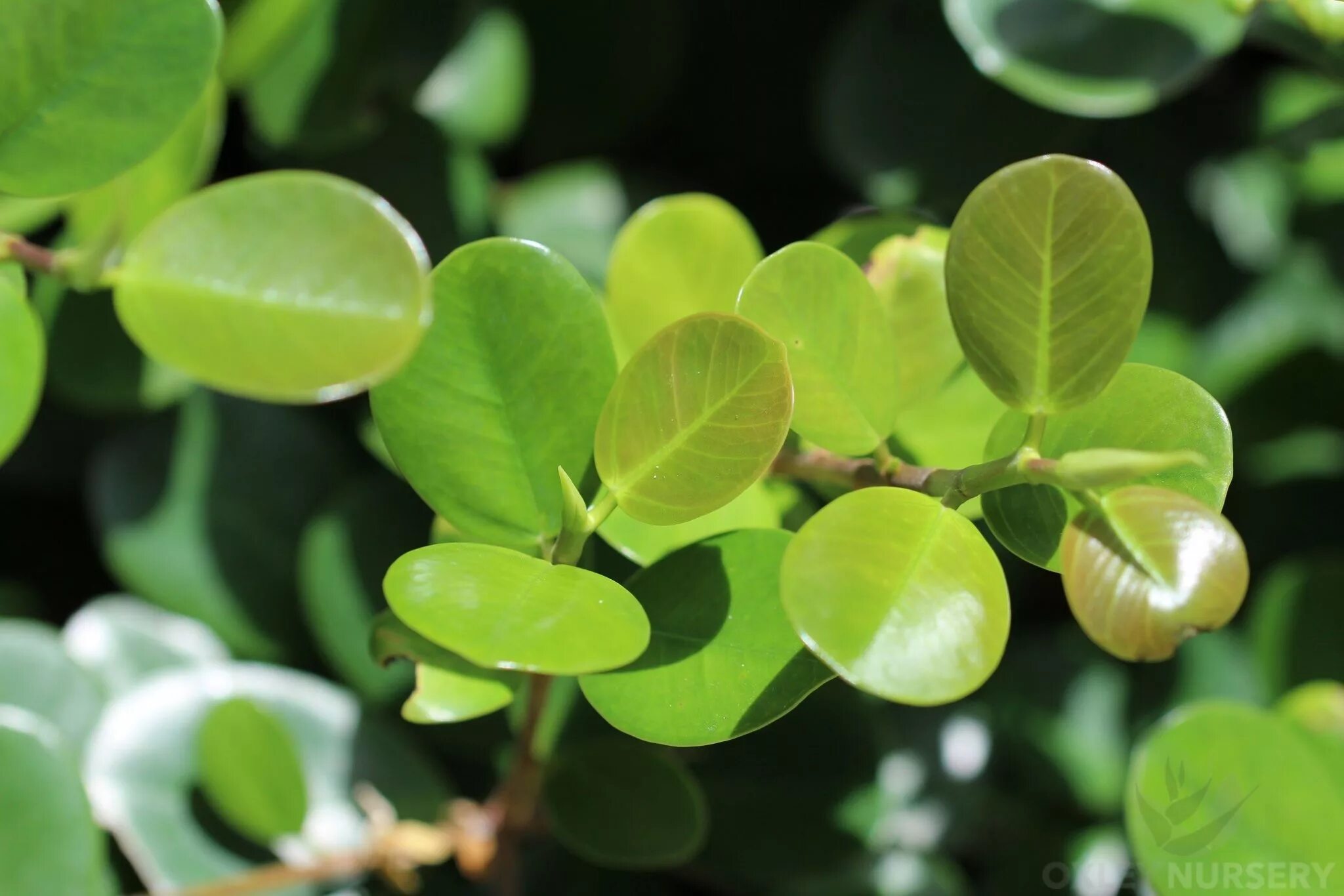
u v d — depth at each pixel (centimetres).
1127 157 99
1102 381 64
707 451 64
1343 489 97
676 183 100
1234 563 62
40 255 62
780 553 66
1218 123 101
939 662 61
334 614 82
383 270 61
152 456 89
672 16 100
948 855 88
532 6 100
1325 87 98
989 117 87
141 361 81
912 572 62
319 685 81
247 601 87
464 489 66
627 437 64
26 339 63
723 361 64
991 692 93
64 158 64
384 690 82
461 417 66
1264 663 86
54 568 98
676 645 65
